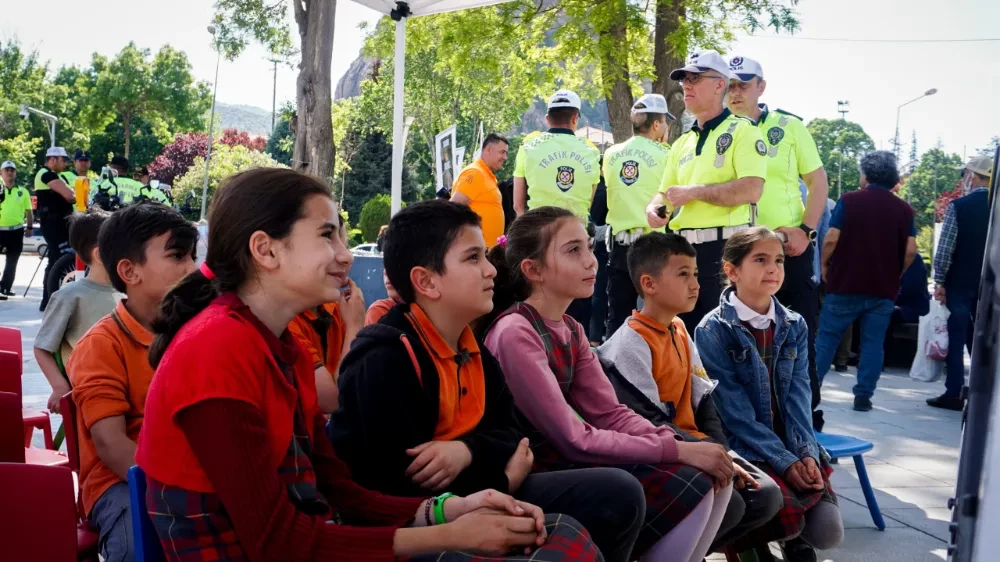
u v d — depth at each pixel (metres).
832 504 3.16
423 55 33.22
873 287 6.42
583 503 2.16
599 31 12.41
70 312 3.31
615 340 3.04
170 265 2.53
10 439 2.41
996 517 1.47
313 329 2.98
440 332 2.24
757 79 4.62
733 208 4.22
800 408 3.27
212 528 1.58
